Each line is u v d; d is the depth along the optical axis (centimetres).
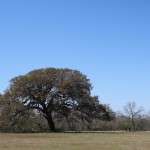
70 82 8644
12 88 8838
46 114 8944
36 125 9069
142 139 5050
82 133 7550
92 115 8800
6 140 4850
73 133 7544
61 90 8619
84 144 4034
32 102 8856
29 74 8944
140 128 13050
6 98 8750
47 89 8850
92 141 4578
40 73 8850
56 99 8750
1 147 3597
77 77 8812
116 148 3522
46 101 8788
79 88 8756
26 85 8762
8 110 8419
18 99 8781
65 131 9112
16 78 8881
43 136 6175
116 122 11806
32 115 8700
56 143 4194
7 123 8488
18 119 8550
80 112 8775
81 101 8650
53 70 8906
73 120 8912
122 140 4797
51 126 9025
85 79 8862
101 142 4369
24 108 8475
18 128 8662
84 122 9588
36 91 8775
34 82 8738
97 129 10800
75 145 3881
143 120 13200
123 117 12812
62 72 8944
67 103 8831
